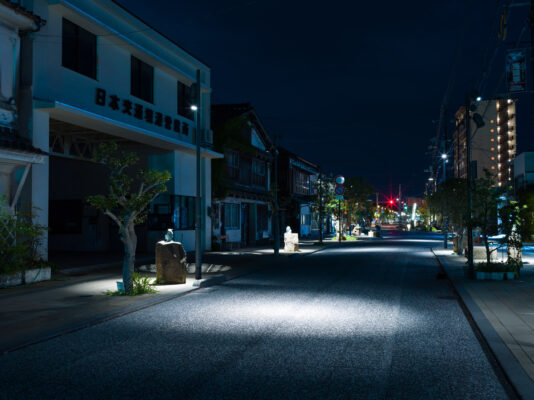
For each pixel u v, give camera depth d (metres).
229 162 33.53
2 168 14.05
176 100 25.58
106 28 18.67
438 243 40.34
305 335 7.79
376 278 15.98
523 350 6.65
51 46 16.48
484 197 15.95
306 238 51.00
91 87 18.62
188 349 6.90
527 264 19.67
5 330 7.98
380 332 8.02
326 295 12.27
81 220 26.34
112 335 7.82
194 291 13.18
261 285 14.36
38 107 15.43
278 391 5.13
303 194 53.38
